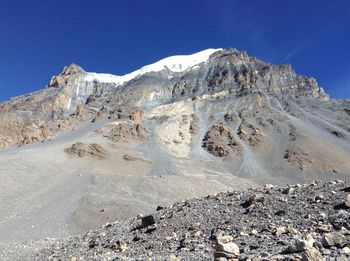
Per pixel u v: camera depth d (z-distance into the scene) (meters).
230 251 15.26
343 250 13.12
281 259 12.98
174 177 108.56
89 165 132.00
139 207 78.44
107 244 25.72
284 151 173.38
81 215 72.75
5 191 88.75
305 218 19.53
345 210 19.19
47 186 98.25
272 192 25.45
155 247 21.42
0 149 154.38
